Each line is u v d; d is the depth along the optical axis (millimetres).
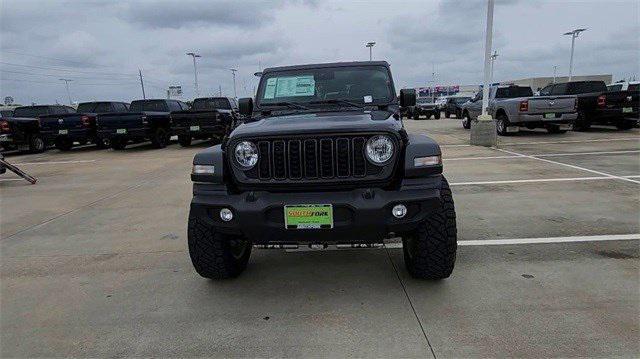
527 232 4738
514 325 2902
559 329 2832
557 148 11242
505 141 13180
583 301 3184
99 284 3830
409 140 3295
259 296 3500
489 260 3998
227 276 3707
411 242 3609
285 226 3049
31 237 5336
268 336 2906
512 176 7789
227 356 2705
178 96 49062
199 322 3121
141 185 8547
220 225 3207
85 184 8992
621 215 5227
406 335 2842
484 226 4996
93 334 3014
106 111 17391
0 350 2861
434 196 3035
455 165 9188
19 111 17516
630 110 14258
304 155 3094
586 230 4730
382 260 4160
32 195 8047
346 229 3012
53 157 14531
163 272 4043
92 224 5812
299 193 3105
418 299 3322
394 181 3143
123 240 5043
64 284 3857
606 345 2643
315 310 3232
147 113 15328
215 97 17109
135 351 2799
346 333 2900
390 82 4598
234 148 3176
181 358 2705
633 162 8758
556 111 13711
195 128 15211
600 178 7320
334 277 3809
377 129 3076
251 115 4508
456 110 29906
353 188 3117
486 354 2600
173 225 5578
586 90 15820
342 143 3078
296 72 4758
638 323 2871
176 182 8680
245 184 3174
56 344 2908
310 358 2641
